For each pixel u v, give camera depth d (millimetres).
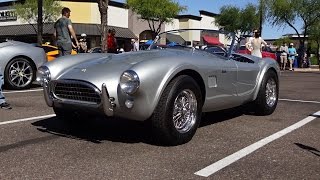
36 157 3709
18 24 35281
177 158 3750
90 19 33312
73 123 4938
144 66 3861
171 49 5363
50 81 4324
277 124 5426
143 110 3859
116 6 35156
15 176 3215
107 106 3887
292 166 3600
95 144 4188
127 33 35125
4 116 5594
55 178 3178
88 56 4898
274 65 6105
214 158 3781
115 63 4293
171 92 3961
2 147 4023
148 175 3279
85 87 3990
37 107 6359
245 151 4043
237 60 5562
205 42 5602
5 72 8422
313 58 41031
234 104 5246
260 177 3301
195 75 4391
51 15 30516
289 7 31234
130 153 3875
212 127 5148
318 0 30750
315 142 4469
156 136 4082
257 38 11688
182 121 4242
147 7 32125
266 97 5977
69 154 3814
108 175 3260
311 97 8414
